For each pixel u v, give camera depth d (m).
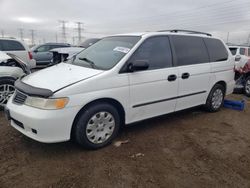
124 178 2.74
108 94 3.25
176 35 4.29
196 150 3.47
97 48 4.21
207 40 4.87
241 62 7.37
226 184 2.71
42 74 3.56
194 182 2.72
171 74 3.96
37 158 3.09
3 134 3.75
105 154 3.25
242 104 5.50
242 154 3.42
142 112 3.73
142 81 3.59
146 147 3.49
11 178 2.67
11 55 5.56
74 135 3.18
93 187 2.57
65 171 2.83
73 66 3.77
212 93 4.96
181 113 5.12
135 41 3.80
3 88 4.83
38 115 2.85
